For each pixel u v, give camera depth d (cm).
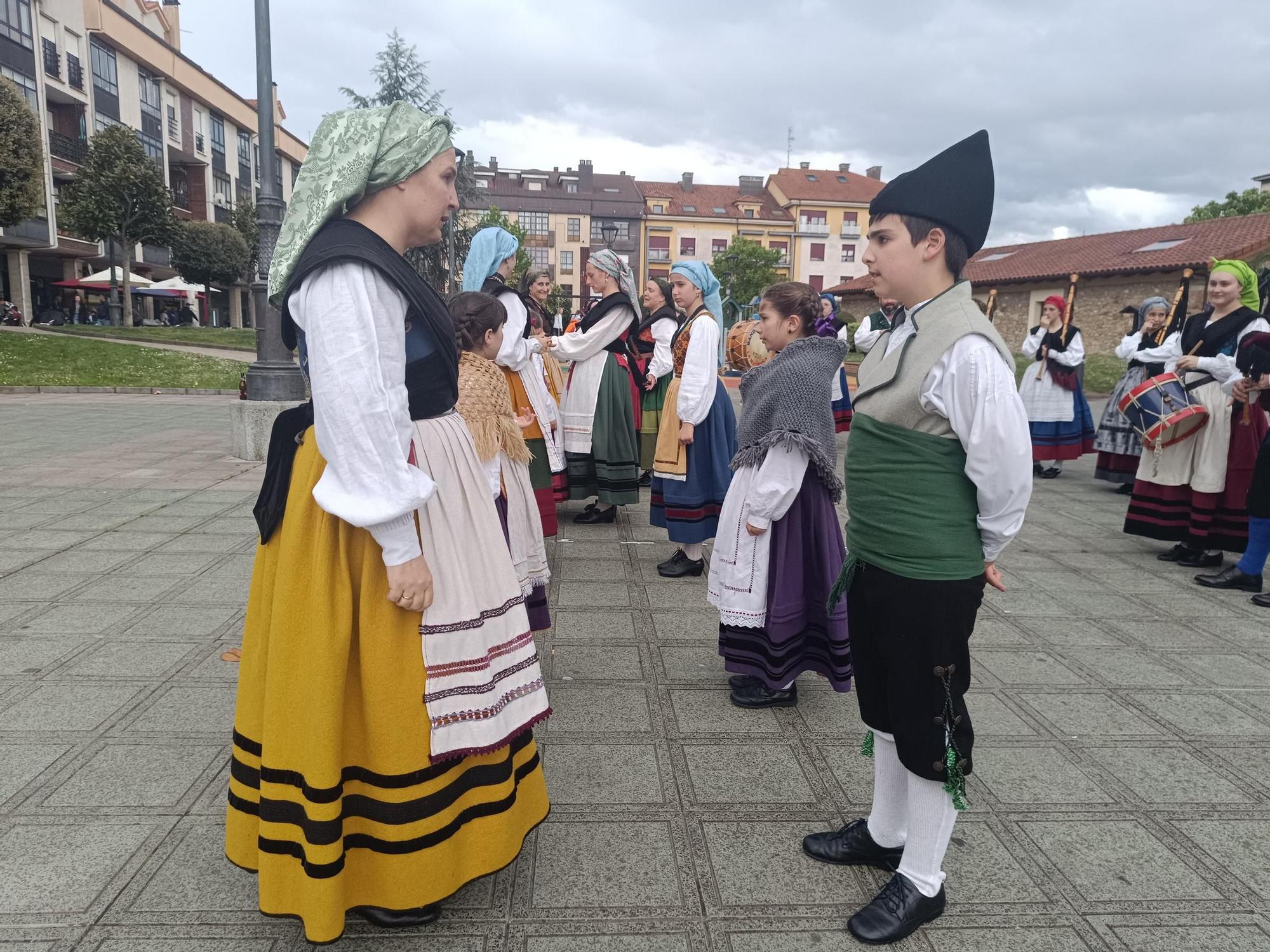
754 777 264
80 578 434
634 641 375
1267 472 441
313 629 165
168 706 297
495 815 187
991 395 168
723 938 193
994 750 282
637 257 6994
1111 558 527
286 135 5031
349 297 156
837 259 7069
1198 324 503
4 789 246
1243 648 376
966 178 177
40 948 185
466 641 176
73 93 3294
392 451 157
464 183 3400
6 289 3186
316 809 165
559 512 638
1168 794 256
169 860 216
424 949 188
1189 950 190
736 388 1593
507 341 425
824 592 301
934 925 199
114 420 1119
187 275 3462
